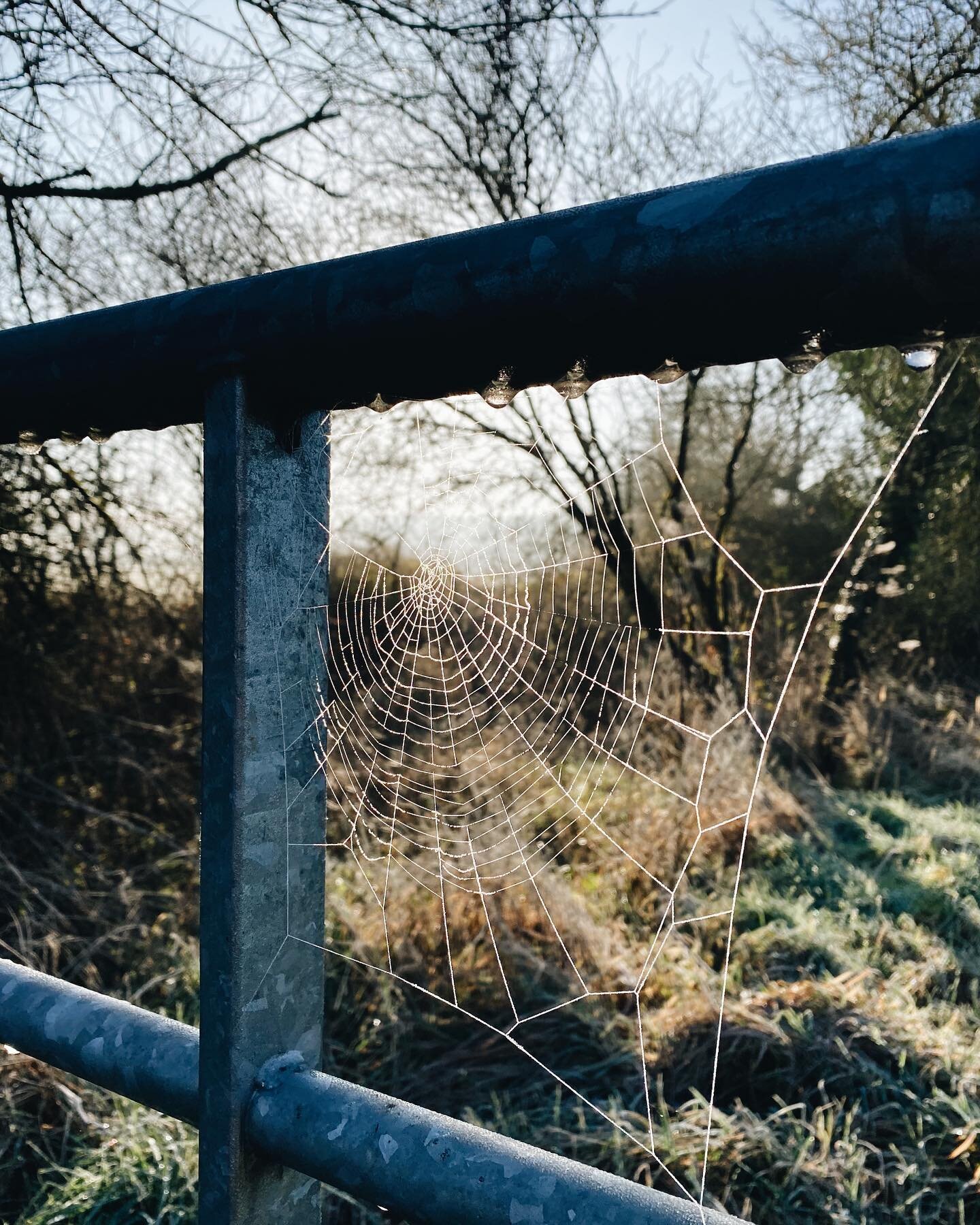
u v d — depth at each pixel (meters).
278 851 0.67
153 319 0.63
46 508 4.56
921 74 5.67
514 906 3.66
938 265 0.38
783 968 3.43
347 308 0.54
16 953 3.38
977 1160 2.40
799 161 0.41
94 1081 0.72
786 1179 2.33
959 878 4.09
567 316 0.48
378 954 3.49
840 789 5.78
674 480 6.60
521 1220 0.51
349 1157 0.57
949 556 7.21
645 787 4.86
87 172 4.40
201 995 0.65
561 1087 2.92
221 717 0.65
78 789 4.62
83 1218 2.33
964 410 6.73
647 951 3.62
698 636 6.59
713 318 0.45
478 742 4.61
